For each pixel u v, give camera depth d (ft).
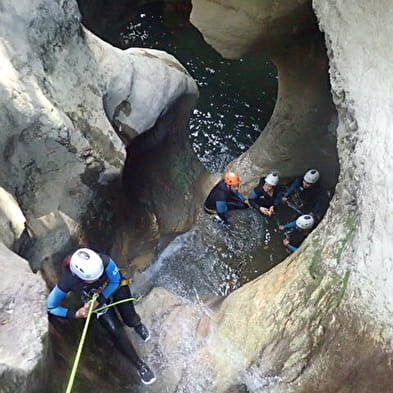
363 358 9.55
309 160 18.39
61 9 11.74
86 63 12.26
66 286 9.89
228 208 16.40
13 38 11.00
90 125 12.07
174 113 15.33
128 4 25.25
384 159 9.41
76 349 10.32
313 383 10.23
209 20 15.02
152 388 11.21
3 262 8.25
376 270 9.46
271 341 11.05
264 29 14.89
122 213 14.03
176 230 16.03
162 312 12.76
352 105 10.43
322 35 16.11
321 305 10.56
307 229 15.69
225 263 15.79
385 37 9.83
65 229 11.66
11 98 10.65
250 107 22.30
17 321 7.32
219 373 11.34
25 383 6.79
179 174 16.58
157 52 15.42
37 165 11.46
